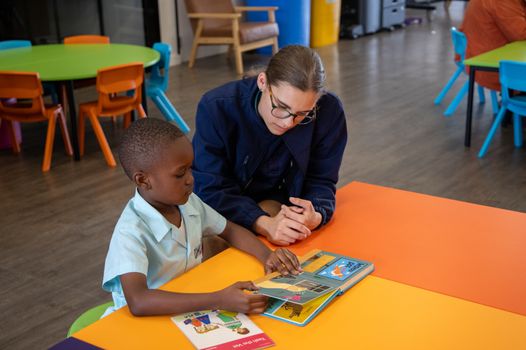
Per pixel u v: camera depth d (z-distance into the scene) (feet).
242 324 4.33
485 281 4.91
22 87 13.87
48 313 8.87
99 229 11.44
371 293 4.73
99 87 14.16
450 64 24.75
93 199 12.79
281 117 5.65
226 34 24.29
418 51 27.48
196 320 4.39
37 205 12.55
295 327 4.29
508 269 5.10
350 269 5.01
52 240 11.05
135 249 4.89
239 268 5.25
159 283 5.22
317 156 6.73
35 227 11.58
